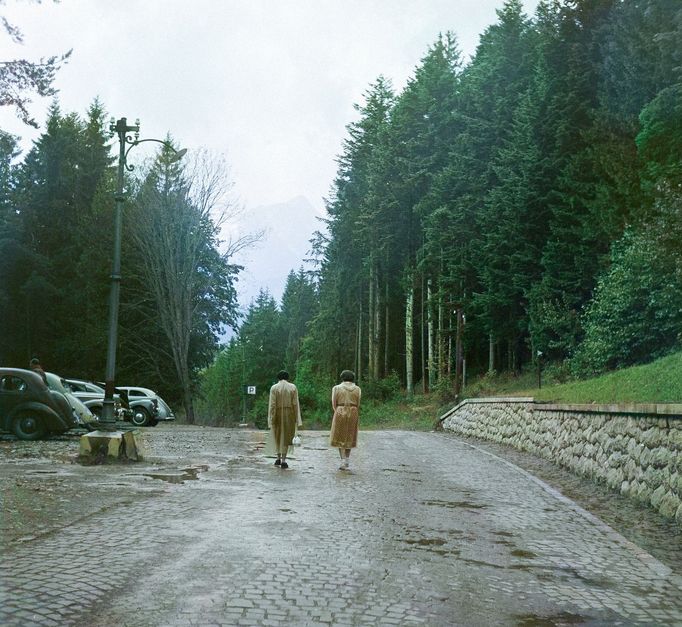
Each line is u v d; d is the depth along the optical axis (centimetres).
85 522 746
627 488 1094
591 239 3272
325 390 6066
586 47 3753
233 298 4531
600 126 3266
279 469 1314
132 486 1030
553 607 519
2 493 923
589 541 760
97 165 5622
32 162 5431
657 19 2992
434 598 523
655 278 2142
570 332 3191
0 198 5072
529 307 3675
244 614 462
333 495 1001
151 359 4628
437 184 4516
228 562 594
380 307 5988
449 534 764
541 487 1180
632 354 2427
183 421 4194
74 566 562
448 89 5266
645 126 2692
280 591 517
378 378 5441
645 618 501
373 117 5897
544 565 646
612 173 3048
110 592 500
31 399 1872
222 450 1725
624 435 1159
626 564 661
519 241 3734
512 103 4525
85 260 4669
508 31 4847
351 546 679
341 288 5803
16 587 497
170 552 622
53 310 4916
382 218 5125
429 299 4556
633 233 2536
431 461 1563
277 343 10069
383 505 932
